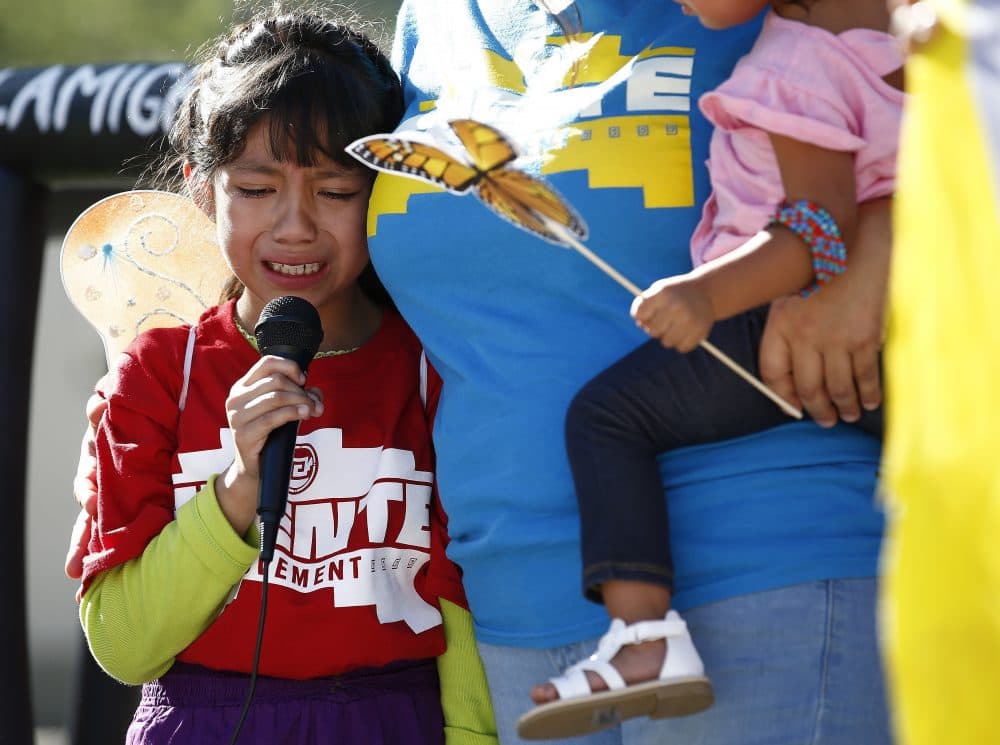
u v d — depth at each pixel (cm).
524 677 331
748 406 295
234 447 365
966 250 203
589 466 297
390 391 380
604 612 312
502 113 330
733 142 301
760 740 290
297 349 353
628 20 332
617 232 313
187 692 360
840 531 295
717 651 294
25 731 570
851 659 289
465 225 325
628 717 279
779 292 278
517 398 318
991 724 197
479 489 325
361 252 376
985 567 197
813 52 290
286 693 356
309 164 366
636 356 303
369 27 449
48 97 549
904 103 288
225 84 379
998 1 204
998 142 202
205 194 404
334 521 362
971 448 200
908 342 211
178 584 348
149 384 373
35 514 1034
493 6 352
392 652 363
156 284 416
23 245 565
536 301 321
